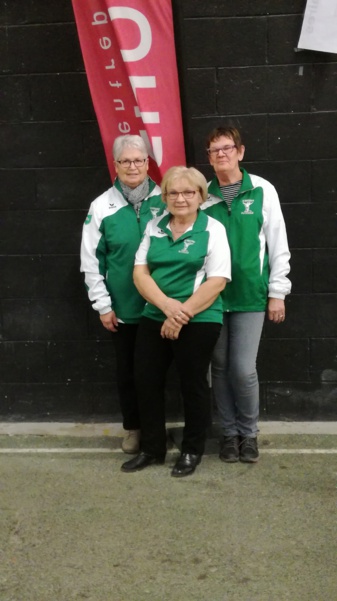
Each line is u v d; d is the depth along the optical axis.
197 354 3.80
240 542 3.35
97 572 3.16
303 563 3.19
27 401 4.69
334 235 4.39
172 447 4.32
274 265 3.92
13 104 4.35
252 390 4.03
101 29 3.88
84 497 3.78
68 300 4.57
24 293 4.58
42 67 4.30
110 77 3.96
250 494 3.76
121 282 3.97
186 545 3.34
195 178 3.67
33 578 3.13
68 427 4.63
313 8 4.10
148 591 3.04
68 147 4.39
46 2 4.23
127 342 4.10
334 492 3.77
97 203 3.95
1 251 4.54
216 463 4.11
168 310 3.69
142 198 3.92
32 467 4.12
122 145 3.81
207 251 3.75
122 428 4.60
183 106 3.92
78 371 4.65
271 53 4.20
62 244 4.50
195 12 4.18
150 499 3.74
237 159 3.82
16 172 4.43
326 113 4.25
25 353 4.65
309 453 4.20
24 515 3.61
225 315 4.02
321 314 4.48
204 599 2.98
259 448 4.27
